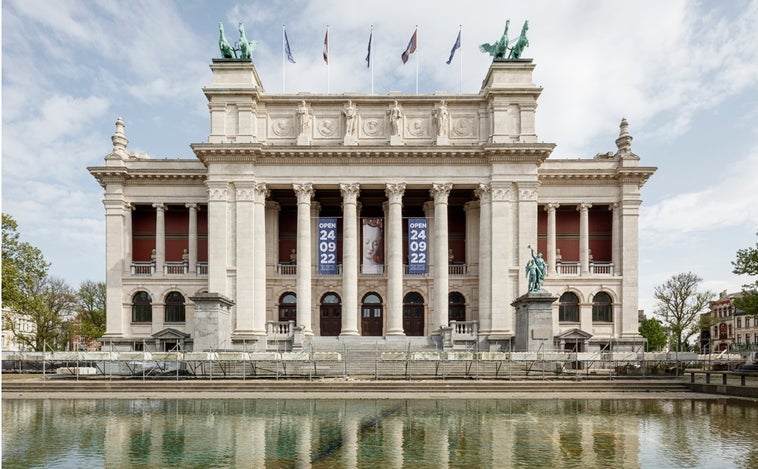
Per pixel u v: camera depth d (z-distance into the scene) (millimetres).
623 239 69688
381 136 67438
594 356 45844
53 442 22016
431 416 28219
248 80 66500
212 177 65312
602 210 73625
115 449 20734
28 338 87062
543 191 70938
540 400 34906
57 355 43062
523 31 67688
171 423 26234
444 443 21609
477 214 71125
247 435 23219
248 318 63719
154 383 39375
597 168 70375
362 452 20094
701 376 45969
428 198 72438
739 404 33188
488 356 43906
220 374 45094
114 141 71312
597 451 20312
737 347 83750
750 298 61062
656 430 24375
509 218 65000
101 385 39219
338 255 73000
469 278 70188
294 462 18688
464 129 67625
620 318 69000
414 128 67688
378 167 66000
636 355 47969
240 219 64938
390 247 65688
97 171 69375
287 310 70875
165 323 69500
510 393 38062
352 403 33375
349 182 65875
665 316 106125
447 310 65062
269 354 44062
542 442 21828
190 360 42625
